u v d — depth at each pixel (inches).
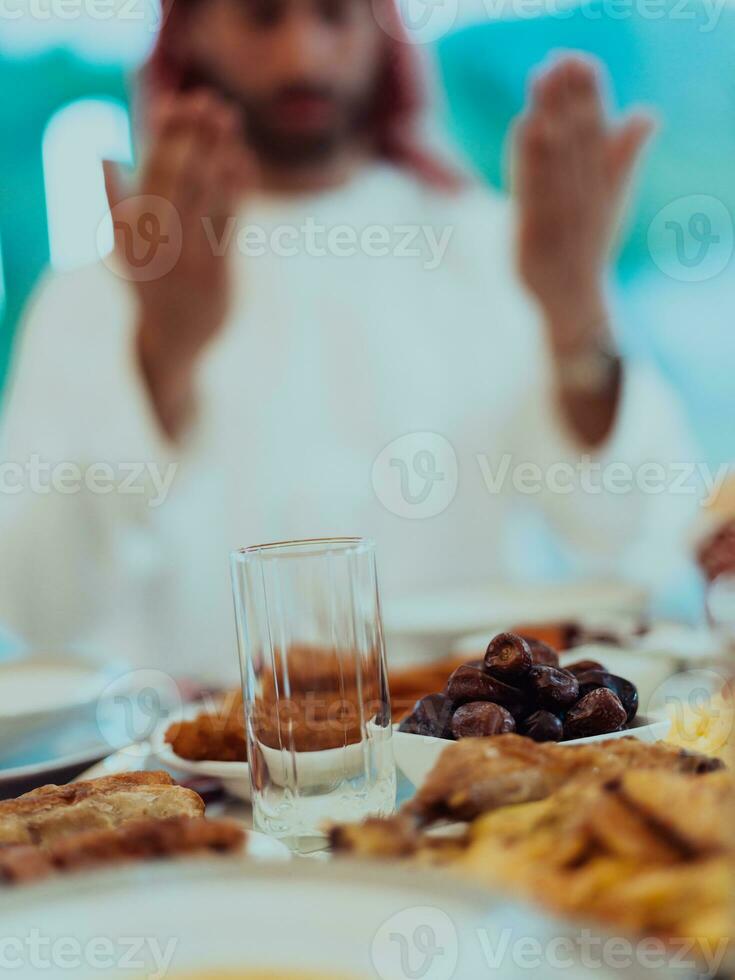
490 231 90.1
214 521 82.2
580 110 81.2
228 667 40.5
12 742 27.6
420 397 87.1
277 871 11.3
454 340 88.1
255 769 17.5
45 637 75.5
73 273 82.9
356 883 10.9
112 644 76.3
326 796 17.0
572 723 17.7
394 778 17.7
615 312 83.0
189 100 82.8
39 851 13.4
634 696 18.7
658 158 91.7
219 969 10.4
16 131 91.1
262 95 86.8
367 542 17.9
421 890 10.9
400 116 91.5
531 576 83.5
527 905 10.4
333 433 85.9
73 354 81.4
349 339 87.0
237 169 82.5
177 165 80.4
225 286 82.0
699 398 93.4
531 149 81.5
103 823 15.2
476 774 13.2
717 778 12.0
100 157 84.2
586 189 81.0
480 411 85.7
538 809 12.6
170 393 81.5
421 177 92.1
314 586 17.3
